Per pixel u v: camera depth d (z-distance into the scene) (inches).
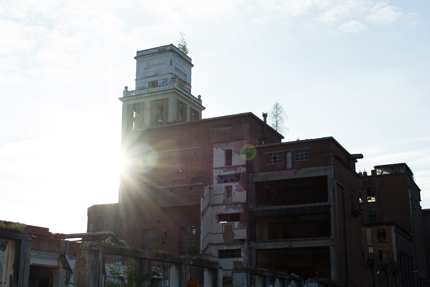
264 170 2485.2
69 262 1491.1
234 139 2593.5
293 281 1344.7
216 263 1188.5
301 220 2549.2
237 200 2498.8
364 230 2997.0
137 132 2869.1
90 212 3029.0
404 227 3309.5
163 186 2566.4
